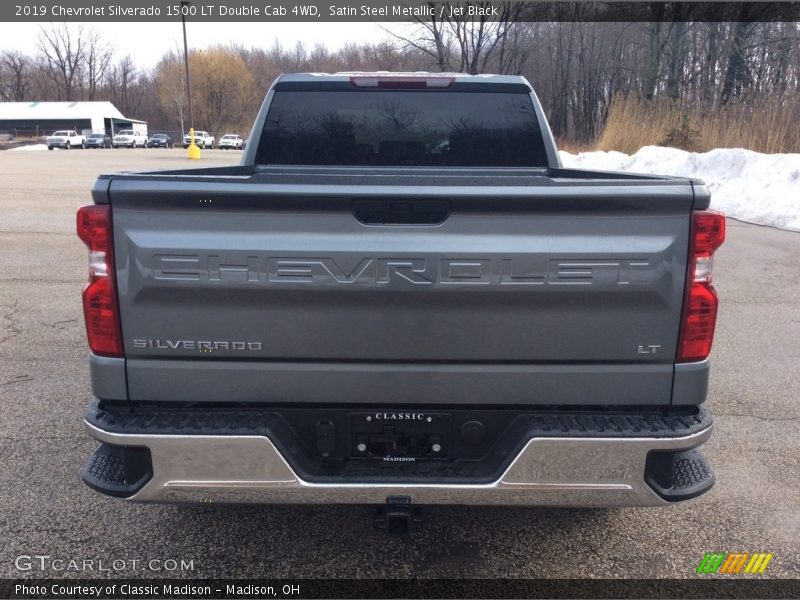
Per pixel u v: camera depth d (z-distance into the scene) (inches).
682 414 98.1
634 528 127.3
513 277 92.0
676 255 92.2
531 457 93.4
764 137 711.7
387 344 94.6
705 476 100.5
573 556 118.1
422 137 162.2
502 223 91.4
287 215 91.1
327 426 97.6
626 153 852.6
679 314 93.9
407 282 92.4
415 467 98.2
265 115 160.2
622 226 91.6
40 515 128.3
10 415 172.7
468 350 94.8
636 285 92.3
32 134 3090.6
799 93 760.3
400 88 159.6
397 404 97.3
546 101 1514.5
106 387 95.7
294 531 124.9
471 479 95.0
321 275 92.0
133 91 4165.8
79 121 3090.6
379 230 91.6
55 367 207.9
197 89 3115.2
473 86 160.9
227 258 91.5
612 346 94.6
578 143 1240.2
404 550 119.5
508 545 121.3
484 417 98.0
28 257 366.6
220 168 144.2
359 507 133.6
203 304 93.0
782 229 483.8
